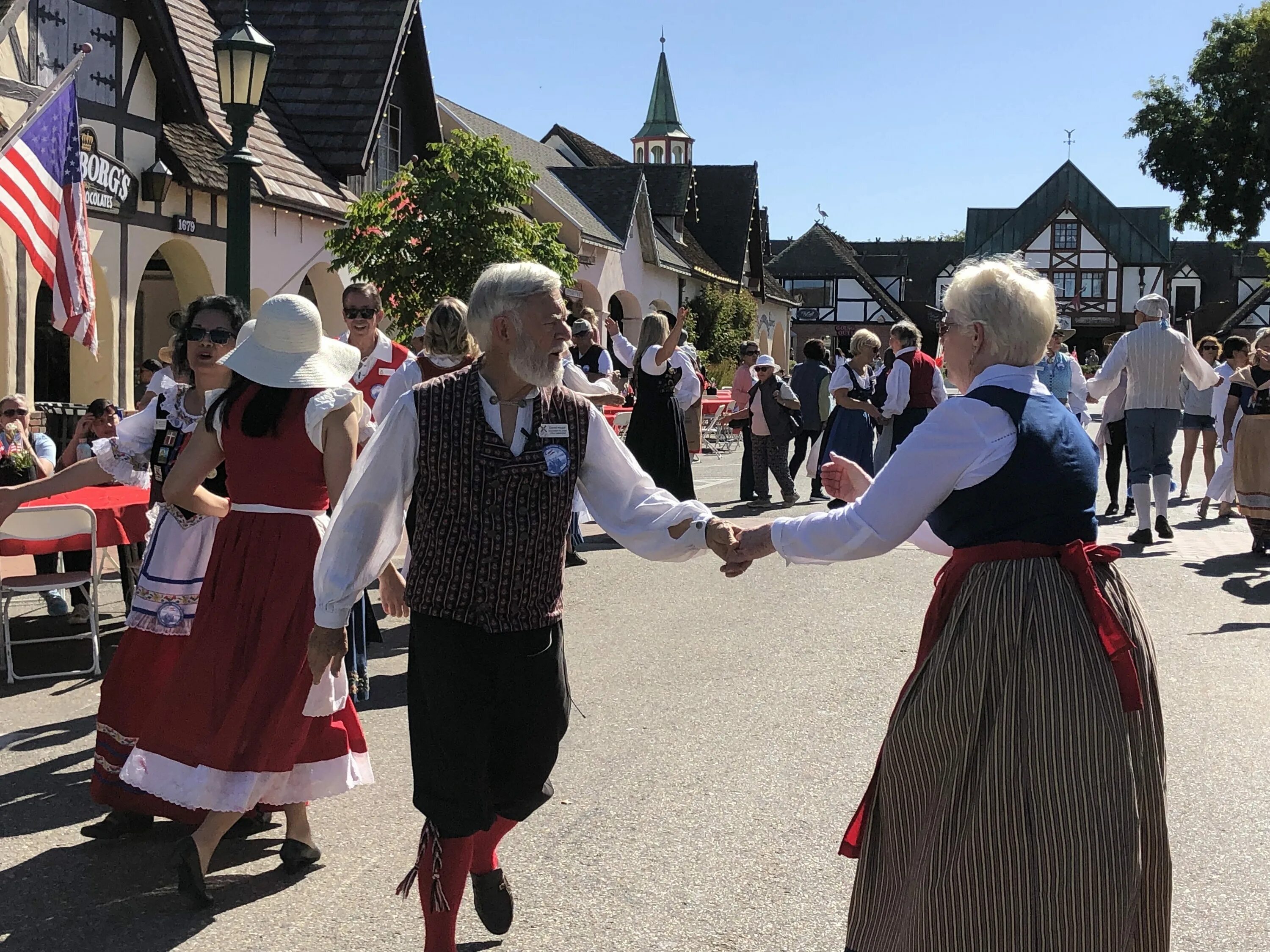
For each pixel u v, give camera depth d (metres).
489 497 3.21
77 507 6.61
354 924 3.72
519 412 3.31
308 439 3.96
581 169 35.81
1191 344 10.68
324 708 3.95
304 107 19.84
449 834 3.25
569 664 6.75
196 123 15.94
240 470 3.98
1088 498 2.89
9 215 9.61
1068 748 2.69
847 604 8.41
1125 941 2.67
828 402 15.46
